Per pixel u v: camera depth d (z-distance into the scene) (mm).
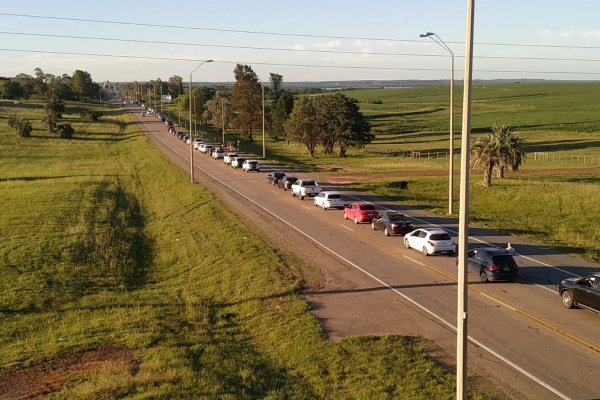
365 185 55250
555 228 36906
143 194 58875
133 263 32562
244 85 129250
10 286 27719
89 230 39750
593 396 14211
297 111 94562
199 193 51812
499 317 20188
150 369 17125
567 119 160125
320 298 23016
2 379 17344
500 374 15539
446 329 19156
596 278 20281
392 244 32469
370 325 19750
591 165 72438
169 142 111438
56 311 24578
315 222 39125
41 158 91375
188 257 33031
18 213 45562
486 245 31719
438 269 26984
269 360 17781
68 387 16375
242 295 24609
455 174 62688
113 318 22828
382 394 14430
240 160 73750
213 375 16344
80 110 198875
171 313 23344
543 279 25188
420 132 142500
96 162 87188
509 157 49125
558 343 17734
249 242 32844
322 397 14680
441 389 14609
